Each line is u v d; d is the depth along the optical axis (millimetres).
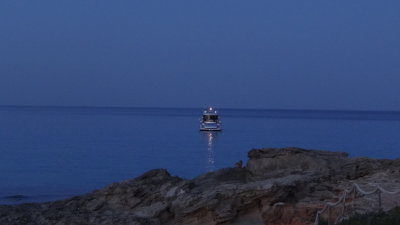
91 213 30297
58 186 62219
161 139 138375
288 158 35531
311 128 199875
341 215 22359
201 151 107500
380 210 18203
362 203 24703
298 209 26203
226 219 27125
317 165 34375
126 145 118375
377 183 28312
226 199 27766
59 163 84438
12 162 85125
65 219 28859
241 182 34594
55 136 143250
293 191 28062
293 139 137625
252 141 132375
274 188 27234
